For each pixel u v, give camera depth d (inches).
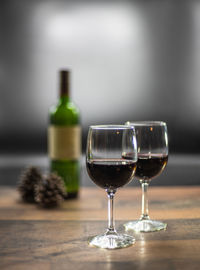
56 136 39.6
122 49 81.3
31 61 81.8
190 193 39.9
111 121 83.3
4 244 25.2
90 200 37.7
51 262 22.1
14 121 82.9
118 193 40.8
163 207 34.3
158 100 82.6
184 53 81.2
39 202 35.1
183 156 82.2
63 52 81.6
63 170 42.2
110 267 21.2
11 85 82.0
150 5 80.0
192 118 82.7
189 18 80.2
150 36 81.0
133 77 82.1
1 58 81.5
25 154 82.7
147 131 28.1
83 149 82.9
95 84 82.2
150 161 28.1
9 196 40.3
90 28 80.7
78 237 26.5
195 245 24.6
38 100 82.7
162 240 25.6
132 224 29.1
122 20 80.4
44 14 80.4
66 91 41.9
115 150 24.6
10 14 80.3
